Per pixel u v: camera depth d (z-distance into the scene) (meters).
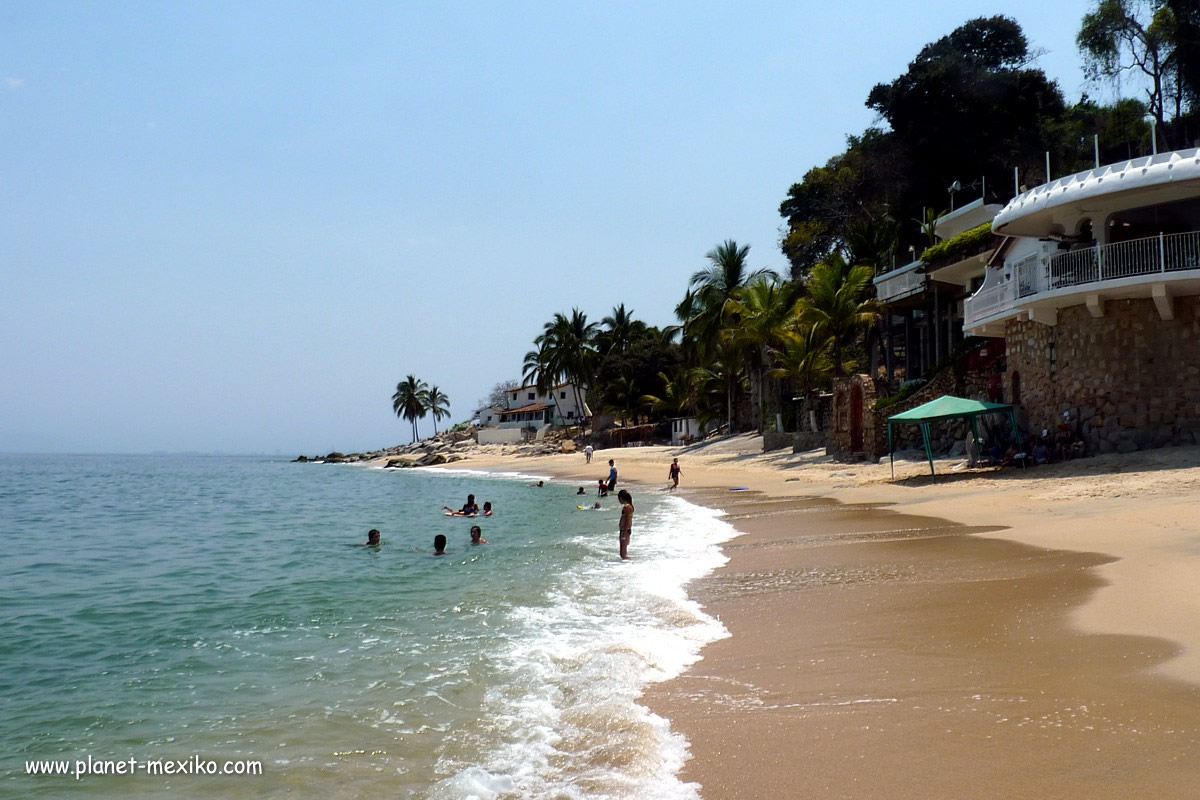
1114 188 21.77
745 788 5.07
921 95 51.19
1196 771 4.73
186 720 7.18
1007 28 54.25
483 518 27.27
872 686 6.76
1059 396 25.31
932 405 26.31
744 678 7.41
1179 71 43.69
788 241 68.19
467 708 7.17
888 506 21.42
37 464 157.00
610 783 5.30
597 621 10.45
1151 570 10.20
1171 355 22.41
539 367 100.38
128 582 15.32
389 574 15.57
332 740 6.50
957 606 9.33
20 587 14.84
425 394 140.50
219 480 69.50
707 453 55.97
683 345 65.44
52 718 7.35
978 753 5.21
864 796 4.79
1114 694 6.01
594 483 44.62
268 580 15.24
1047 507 17.59
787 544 16.05
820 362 48.16
